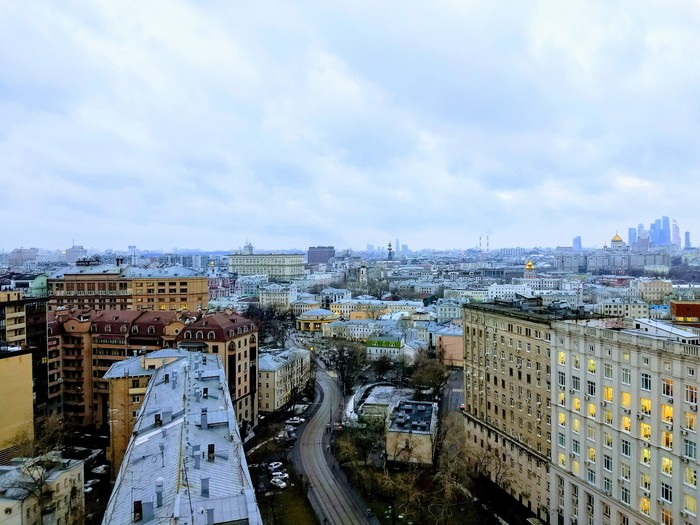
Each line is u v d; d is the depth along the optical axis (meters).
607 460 90.56
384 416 142.25
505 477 118.12
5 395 119.62
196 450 62.62
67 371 160.75
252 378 161.50
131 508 52.34
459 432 140.12
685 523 76.00
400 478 112.12
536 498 108.19
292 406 180.38
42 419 135.50
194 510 49.25
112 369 128.62
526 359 112.06
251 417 160.00
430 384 189.62
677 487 77.19
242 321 160.88
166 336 156.12
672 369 78.12
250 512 49.16
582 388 95.56
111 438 122.25
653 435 81.12
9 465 102.50
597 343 92.25
